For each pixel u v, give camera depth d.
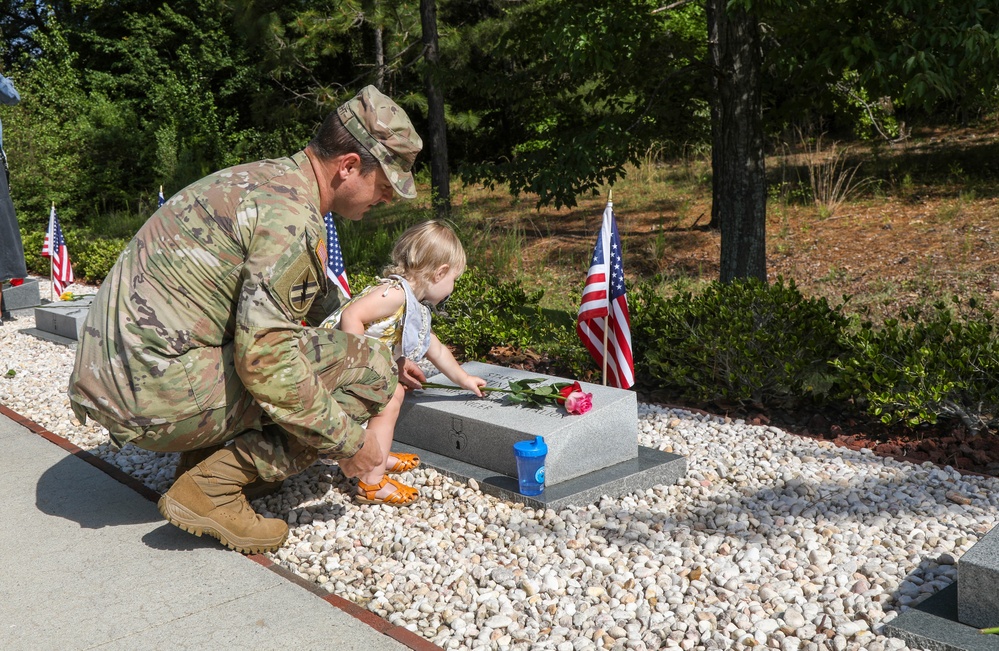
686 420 5.12
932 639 2.57
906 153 15.64
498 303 7.18
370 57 23.08
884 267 9.59
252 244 2.90
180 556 3.35
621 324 4.74
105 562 3.31
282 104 19.78
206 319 3.01
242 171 3.08
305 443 3.12
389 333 3.84
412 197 3.21
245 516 3.33
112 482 4.22
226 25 25.94
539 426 3.91
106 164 23.61
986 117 17.31
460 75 10.38
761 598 2.94
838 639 2.62
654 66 8.05
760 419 5.07
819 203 12.77
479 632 2.79
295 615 2.87
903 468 4.19
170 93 24.83
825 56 6.22
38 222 20.77
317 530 3.65
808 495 3.90
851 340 5.04
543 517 3.65
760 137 7.24
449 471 4.15
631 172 18.02
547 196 8.22
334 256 6.28
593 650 2.64
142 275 2.97
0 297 9.63
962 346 4.61
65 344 8.23
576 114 9.42
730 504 3.84
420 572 3.23
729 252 7.39
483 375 4.73
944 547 3.28
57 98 23.19
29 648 2.71
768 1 6.06
